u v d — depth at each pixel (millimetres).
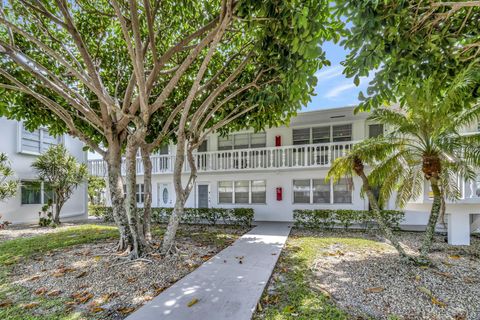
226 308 3664
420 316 3520
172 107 8164
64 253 6617
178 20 6629
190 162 7195
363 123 11812
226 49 7445
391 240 5965
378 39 3645
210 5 6004
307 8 3451
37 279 4836
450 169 6008
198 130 7246
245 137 13664
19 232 10094
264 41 4949
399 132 5816
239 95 7328
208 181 13852
